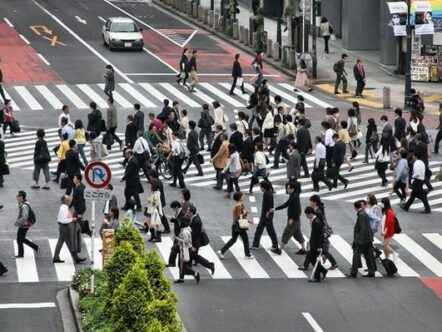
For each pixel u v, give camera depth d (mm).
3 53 142500
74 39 152750
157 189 71250
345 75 124125
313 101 120438
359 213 65188
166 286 51250
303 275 65750
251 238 73062
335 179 86000
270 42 142125
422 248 71375
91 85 126250
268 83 130125
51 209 78750
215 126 96938
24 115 112188
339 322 57250
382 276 65875
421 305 60312
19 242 67812
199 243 64000
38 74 131500
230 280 64562
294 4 164250
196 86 126938
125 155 82062
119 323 46938
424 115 113125
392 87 129125
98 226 74062
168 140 89125
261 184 69688
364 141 101812
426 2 117312
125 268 52250
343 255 69750
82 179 80375
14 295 61219
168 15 174875
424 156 83938
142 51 146750
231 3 155875
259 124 101875
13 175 89625
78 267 66375
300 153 87000
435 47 133125
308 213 65188
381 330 56062
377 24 149875
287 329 56000
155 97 120688
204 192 84562
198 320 57094
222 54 146250
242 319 57406
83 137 91312
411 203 80062
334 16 159375
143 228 73562
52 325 56594
